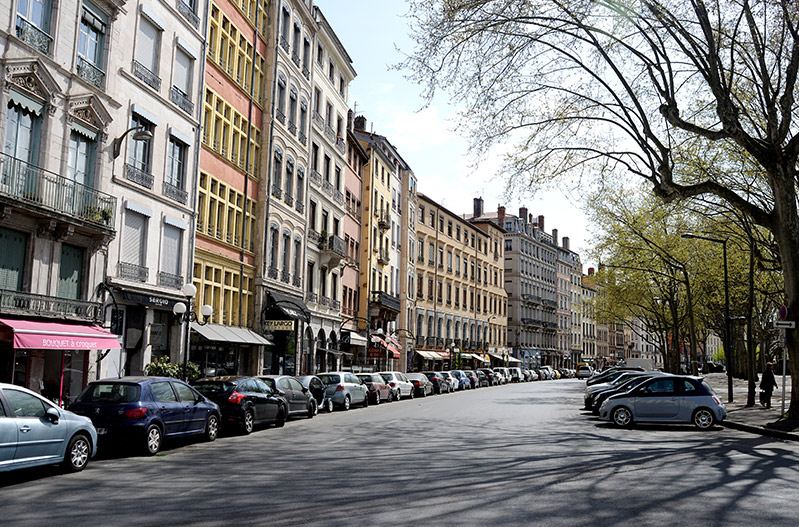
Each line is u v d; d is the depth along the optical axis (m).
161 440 13.45
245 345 31.70
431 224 67.38
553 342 109.19
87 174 20.27
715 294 44.56
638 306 52.53
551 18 18.28
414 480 9.91
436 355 64.00
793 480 9.95
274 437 16.84
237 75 31.03
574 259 122.12
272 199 33.84
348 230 47.97
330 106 44.41
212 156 28.62
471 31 18.16
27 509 7.93
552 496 8.61
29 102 17.73
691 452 13.38
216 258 28.92
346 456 12.80
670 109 18.55
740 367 58.78
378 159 54.19
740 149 25.23
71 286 19.44
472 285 77.94
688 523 7.16
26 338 15.75
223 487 9.40
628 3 17.80
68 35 19.08
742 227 28.19
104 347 18.33
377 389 32.25
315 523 7.11
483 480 9.88
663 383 19.53
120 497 8.67
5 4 16.72
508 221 97.06
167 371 21.66
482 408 28.28
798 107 22.66
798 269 18.38
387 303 52.78
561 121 21.77
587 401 26.33
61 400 18.58
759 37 18.80
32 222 17.58
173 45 24.95
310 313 38.00
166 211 24.47
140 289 22.47
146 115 22.97
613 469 10.97
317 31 40.53
